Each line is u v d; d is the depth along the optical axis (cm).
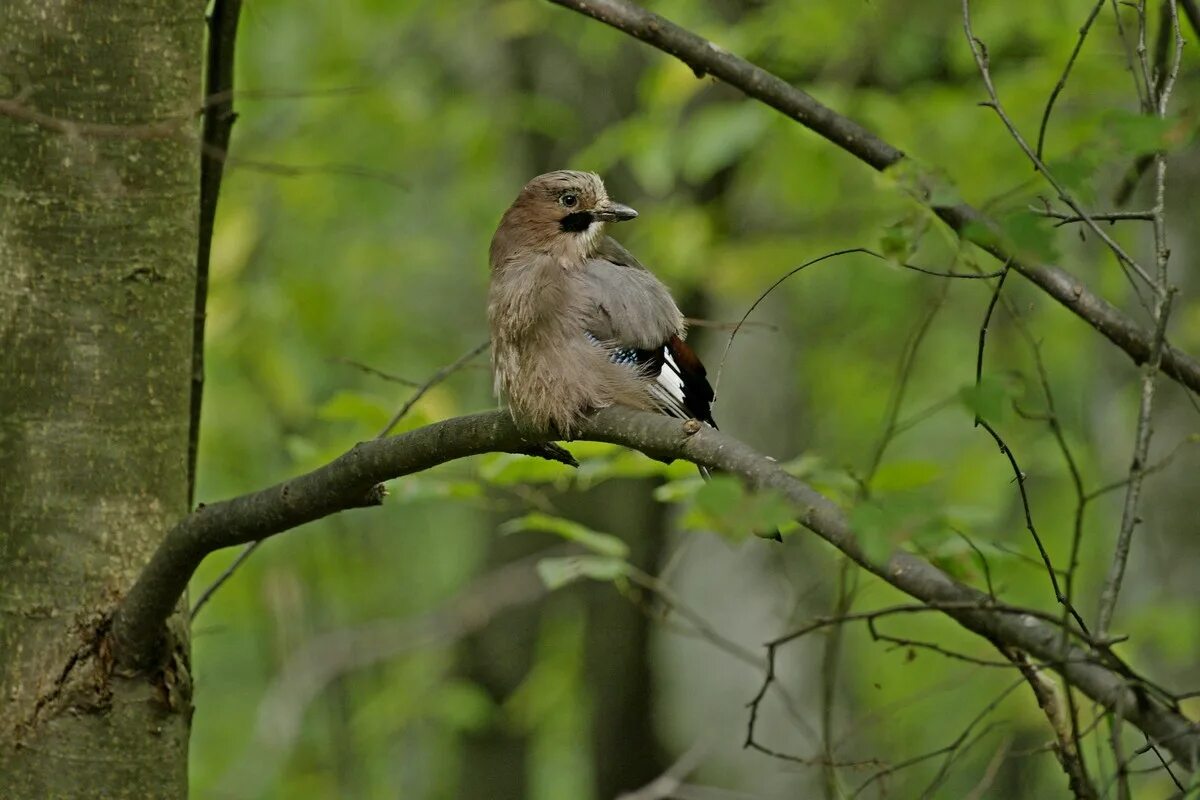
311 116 1541
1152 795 1078
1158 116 503
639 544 1658
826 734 731
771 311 1703
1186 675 1155
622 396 697
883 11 1345
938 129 1357
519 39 1686
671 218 1402
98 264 590
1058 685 665
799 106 669
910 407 1716
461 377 1873
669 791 1049
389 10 1528
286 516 562
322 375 1709
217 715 1877
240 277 1553
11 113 545
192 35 611
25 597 582
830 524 454
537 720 1678
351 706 1789
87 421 588
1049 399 525
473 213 1705
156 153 600
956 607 434
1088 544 1462
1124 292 1206
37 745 577
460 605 1602
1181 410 1174
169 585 566
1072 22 1259
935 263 1587
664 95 1240
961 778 1464
